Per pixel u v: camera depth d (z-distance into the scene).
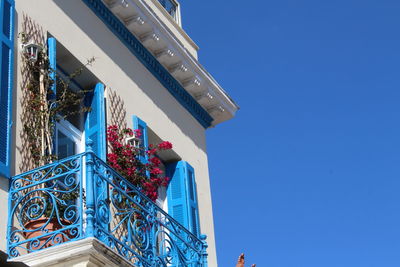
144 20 12.69
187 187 13.10
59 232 8.35
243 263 10.23
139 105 12.62
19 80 9.78
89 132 11.32
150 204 9.77
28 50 10.01
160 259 9.44
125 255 8.84
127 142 11.80
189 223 12.72
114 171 9.09
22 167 9.31
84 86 11.68
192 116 14.46
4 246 8.50
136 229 9.20
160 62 13.45
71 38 11.28
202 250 10.60
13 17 9.98
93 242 8.04
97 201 8.53
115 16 12.46
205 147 14.63
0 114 9.15
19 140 9.43
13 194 8.86
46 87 10.01
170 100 13.74
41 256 8.10
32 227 8.65
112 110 11.80
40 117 9.73
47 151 9.75
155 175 12.26
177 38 14.01
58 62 11.20
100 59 11.88
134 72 12.78
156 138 12.98
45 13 10.84
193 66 13.80
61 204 8.99
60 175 8.71
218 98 14.55
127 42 12.77
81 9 11.76
